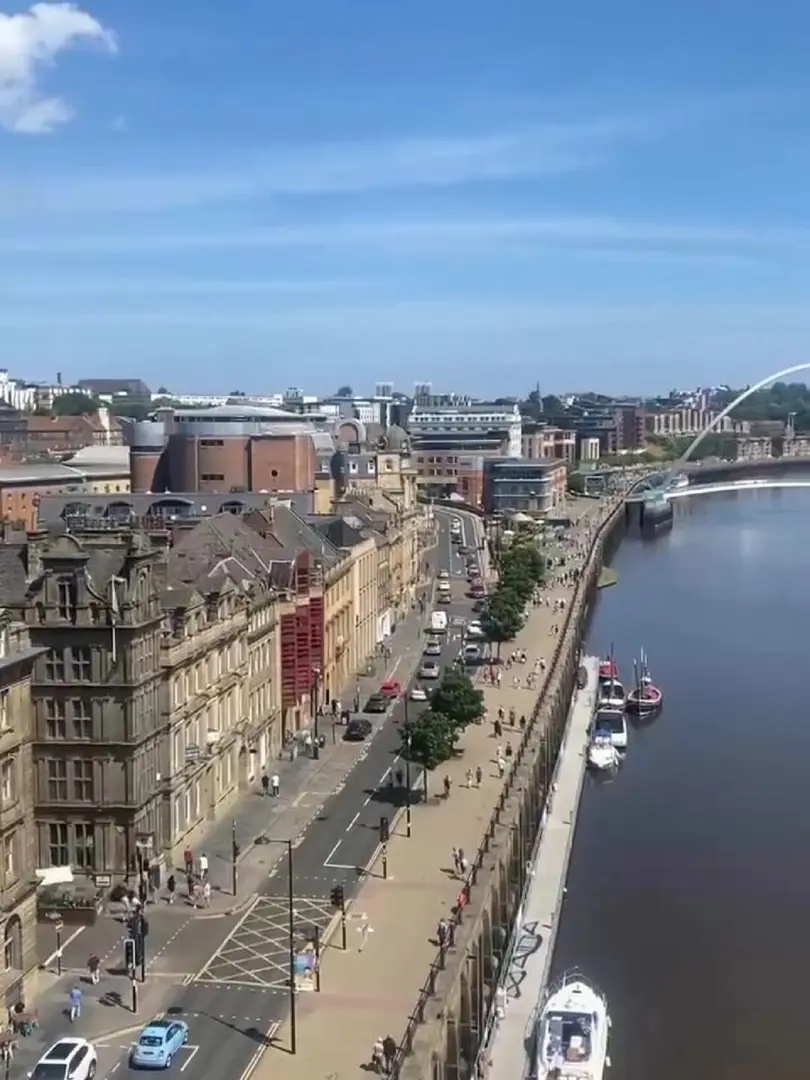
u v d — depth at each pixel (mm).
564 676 189125
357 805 135750
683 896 125750
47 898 106250
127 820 111438
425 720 140750
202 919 105688
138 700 111625
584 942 115438
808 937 116562
